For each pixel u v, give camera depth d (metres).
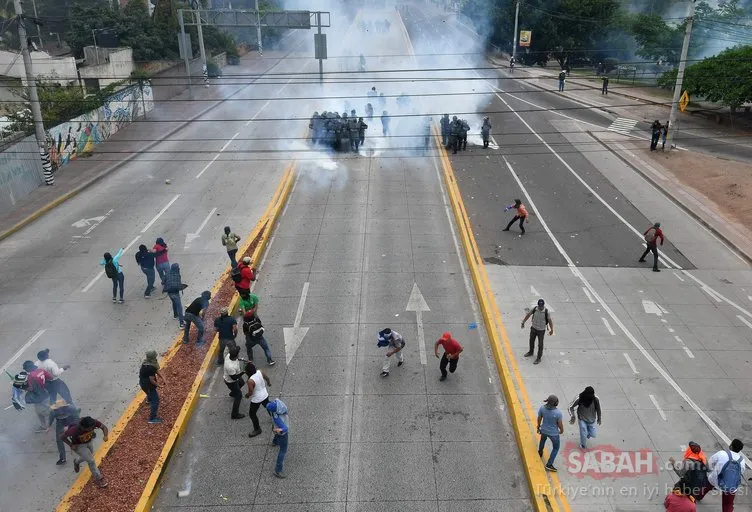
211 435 11.77
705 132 32.91
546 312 13.43
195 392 12.74
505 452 11.38
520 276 17.84
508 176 26.22
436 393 12.96
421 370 13.71
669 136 29.53
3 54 36.38
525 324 15.35
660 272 18.25
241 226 21.16
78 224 21.61
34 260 18.89
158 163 28.39
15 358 13.95
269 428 11.94
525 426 11.77
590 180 25.98
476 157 28.59
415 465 11.02
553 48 58.03
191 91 41.91
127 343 14.52
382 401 12.69
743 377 13.40
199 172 26.92
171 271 15.04
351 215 22.12
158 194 24.39
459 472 10.88
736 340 14.82
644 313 15.98
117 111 33.88
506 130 33.06
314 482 10.64
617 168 27.47
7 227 21.19
